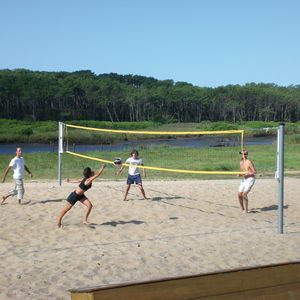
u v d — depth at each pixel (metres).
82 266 5.52
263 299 3.42
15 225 7.78
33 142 55.03
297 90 144.75
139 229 7.70
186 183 14.56
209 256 6.05
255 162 23.70
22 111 103.56
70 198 7.73
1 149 42.50
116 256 5.99
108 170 19.92
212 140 53.06
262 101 130.38
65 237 7.06
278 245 6.68
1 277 5.07
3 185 13.53
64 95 109.19
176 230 7.67
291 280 3.55
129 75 176.25
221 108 129.88
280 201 7.46
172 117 123.25
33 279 5.03
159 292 3.16
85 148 41.25
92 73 174.12
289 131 70.94
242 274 3.41
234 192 12.45
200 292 3.27
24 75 110.81
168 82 163.38
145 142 51.19
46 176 17.30
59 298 4.48
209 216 9.02
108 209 9.34
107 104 116.19
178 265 5.62
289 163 23.17
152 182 14.88
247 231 7.60
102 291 3.01
